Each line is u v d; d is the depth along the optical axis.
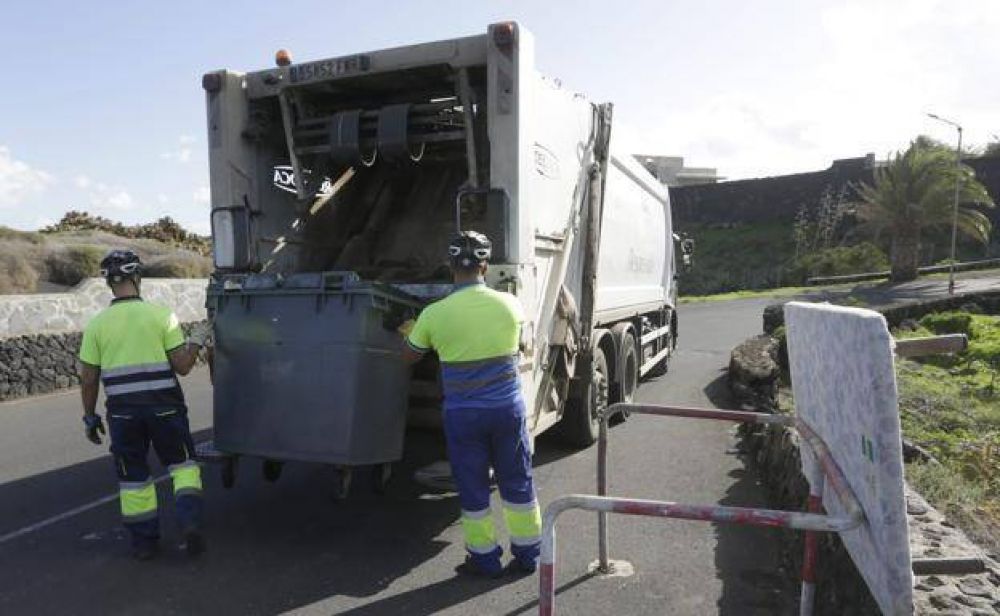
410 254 6.39
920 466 5.30
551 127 5.53
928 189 28.55
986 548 4.13
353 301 4.34
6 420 8.99
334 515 5.26
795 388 3.45
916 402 8.53
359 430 4.31
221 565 4.41
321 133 5.52
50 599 3.99
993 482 5.91
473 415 4.05
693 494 5.63
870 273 34.00
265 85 5.53
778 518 2.19
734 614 3.72
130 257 4.50
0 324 10.67
